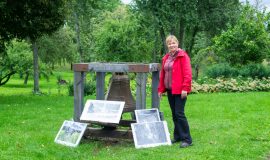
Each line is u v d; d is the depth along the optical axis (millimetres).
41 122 11336
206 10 34938
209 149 7801
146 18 34219
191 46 40031
